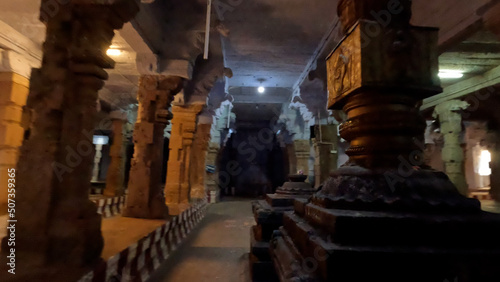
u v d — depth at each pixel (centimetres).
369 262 134
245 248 491
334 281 133
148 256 347
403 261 134
